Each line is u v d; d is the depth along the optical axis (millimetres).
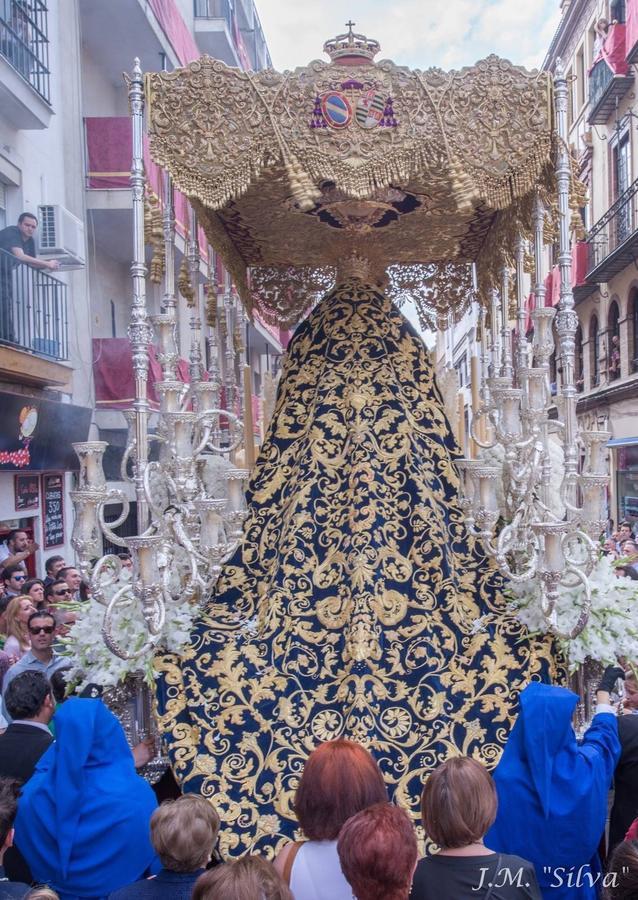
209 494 4328
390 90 3715
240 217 4586
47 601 5559
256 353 17688
